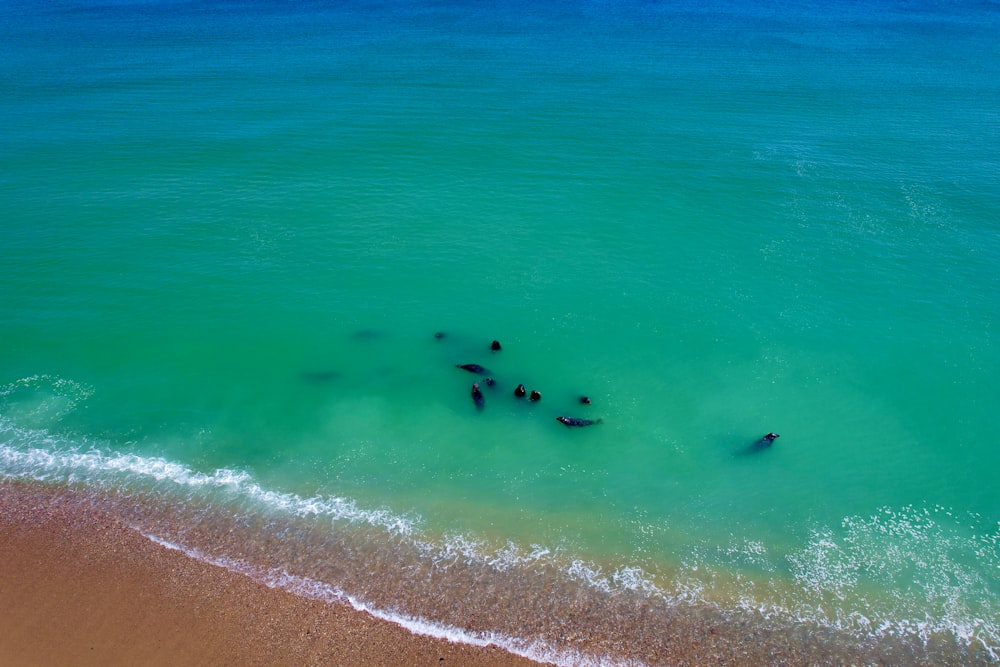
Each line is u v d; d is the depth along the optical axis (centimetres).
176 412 2902
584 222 4384
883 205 4519
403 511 2456
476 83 7062
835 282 3728
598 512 2470
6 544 2281
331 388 3048
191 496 2486
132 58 8156
